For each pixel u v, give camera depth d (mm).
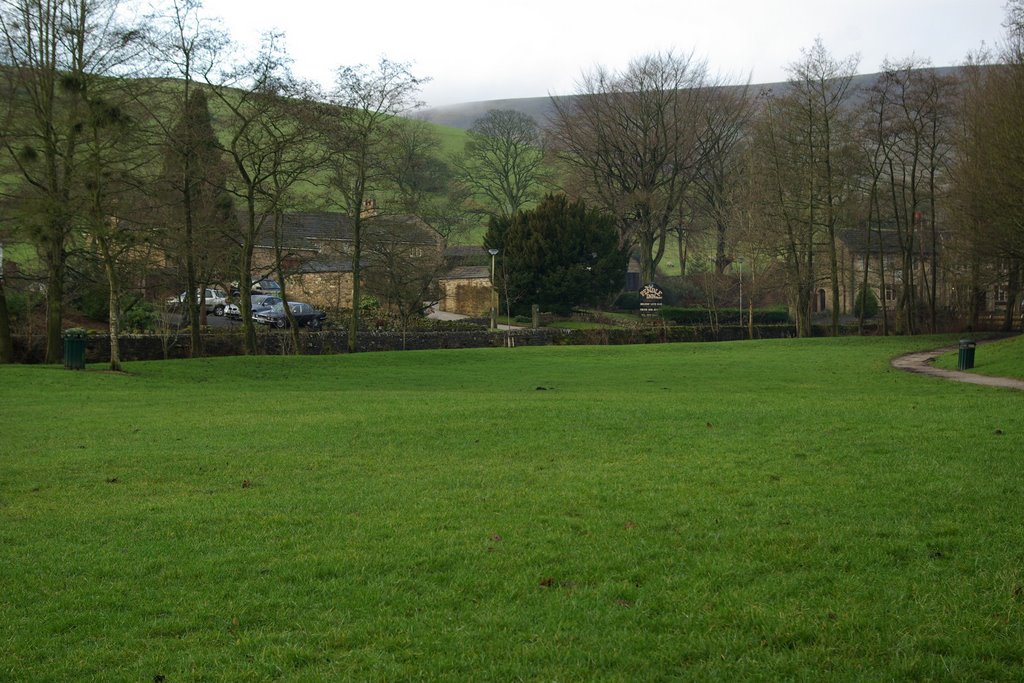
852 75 62312
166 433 16031
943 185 71312
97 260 34281
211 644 6152
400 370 35656
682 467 12016
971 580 6953
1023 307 64750
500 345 56688
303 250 51938
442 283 75750
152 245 33875
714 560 7648
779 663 5559
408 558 7945
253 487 11391
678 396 23078
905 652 5656
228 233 40875
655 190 81000
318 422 17047
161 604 6922
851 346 52125
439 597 6926
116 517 9773
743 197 69062
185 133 36406
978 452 12438
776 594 6781
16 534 9102
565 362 40812
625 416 17047
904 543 7977
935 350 48375
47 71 31688
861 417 16594
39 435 15852
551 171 89938
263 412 19375
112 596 7117
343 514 9750
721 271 78625
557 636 6066
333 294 68312
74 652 6051
